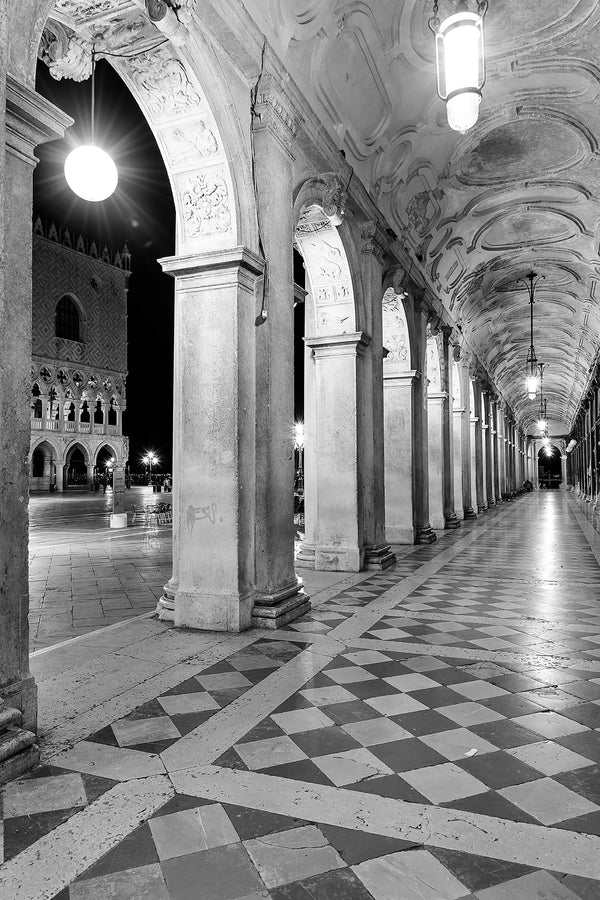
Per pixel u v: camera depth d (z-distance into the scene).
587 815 2.70
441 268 15.44
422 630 5.92
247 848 2.45
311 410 10.05
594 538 14.26
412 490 12.90
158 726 3.66
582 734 3.56
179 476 6.19
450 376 18.58
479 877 2.27
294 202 7.33
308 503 9.99
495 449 31.17
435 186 12.10
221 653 5.14
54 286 47.66
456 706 3.99
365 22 7.32
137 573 9.70
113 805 2.77
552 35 8.59
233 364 5.98
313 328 9.84
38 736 3.52
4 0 3.13
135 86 5.73
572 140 11.30
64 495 40.66
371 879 2.27
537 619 6.37
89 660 4.95
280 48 6.52
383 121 8.98
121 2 4.81
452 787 2.94
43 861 2.37
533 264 18.25
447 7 7.60
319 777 3.04
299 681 4.45
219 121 5.80
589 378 26.41
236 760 3.22
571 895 2.17
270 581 6.22
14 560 3.29
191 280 6.16
